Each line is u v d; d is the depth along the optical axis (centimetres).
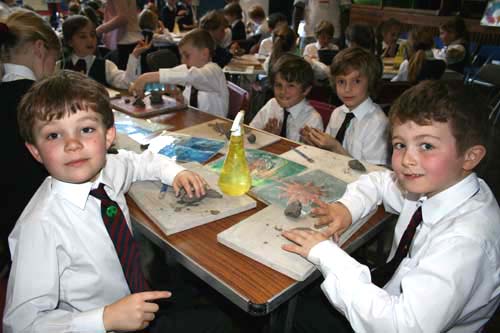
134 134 150
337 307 80
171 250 87
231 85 233
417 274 72
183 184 102
